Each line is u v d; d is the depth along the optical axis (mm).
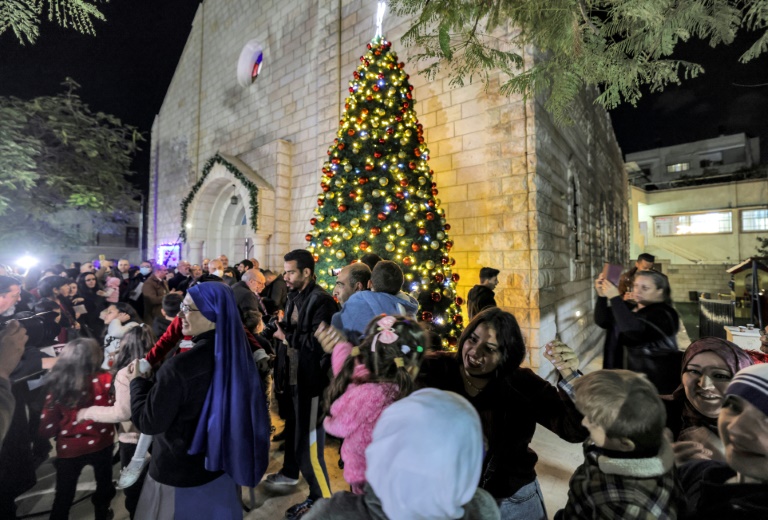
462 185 6211
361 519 961
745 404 1063
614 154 15797
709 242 22453
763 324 6203
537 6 2359
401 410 908
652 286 2221
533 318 5328
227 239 12719
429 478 800
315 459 2758
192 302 1867
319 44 8586
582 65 2512
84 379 2443
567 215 7371
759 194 21047
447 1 2541
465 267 6109
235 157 11531
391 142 5156
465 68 2916
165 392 1646
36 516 2793
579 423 1499
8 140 8633
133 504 2484
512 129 5676
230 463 1772
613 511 1095
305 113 9578
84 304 5152
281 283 5809
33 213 9773
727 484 1082
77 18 2219
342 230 4973
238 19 12086
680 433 1698
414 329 1505
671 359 2141
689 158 28547
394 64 5527
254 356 2514
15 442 2365
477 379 1758
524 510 1644
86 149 10406
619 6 2252
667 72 2406
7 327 2221
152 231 15953
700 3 2104
